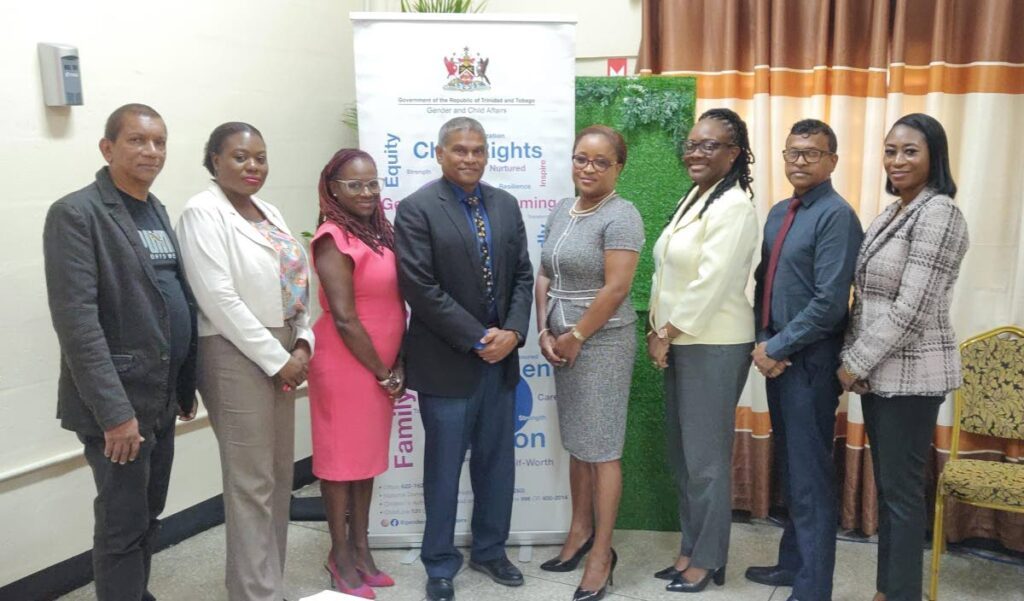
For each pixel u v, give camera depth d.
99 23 2.51
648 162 2.79
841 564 2.70
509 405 2.46
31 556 2.40
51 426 2.45
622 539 2.91
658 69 3.10
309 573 2.64
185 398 2.13
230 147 2.04
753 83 2.88
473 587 2.53
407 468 2.77
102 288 1.83
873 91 2.72
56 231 1.77
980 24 2.61
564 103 2.60
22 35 2.29
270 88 3.19
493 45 2.55
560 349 2.36
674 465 2.58
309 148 3.42
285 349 2.16
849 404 2.88
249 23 3.06
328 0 3.46
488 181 2.63
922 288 2.00
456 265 2.27
